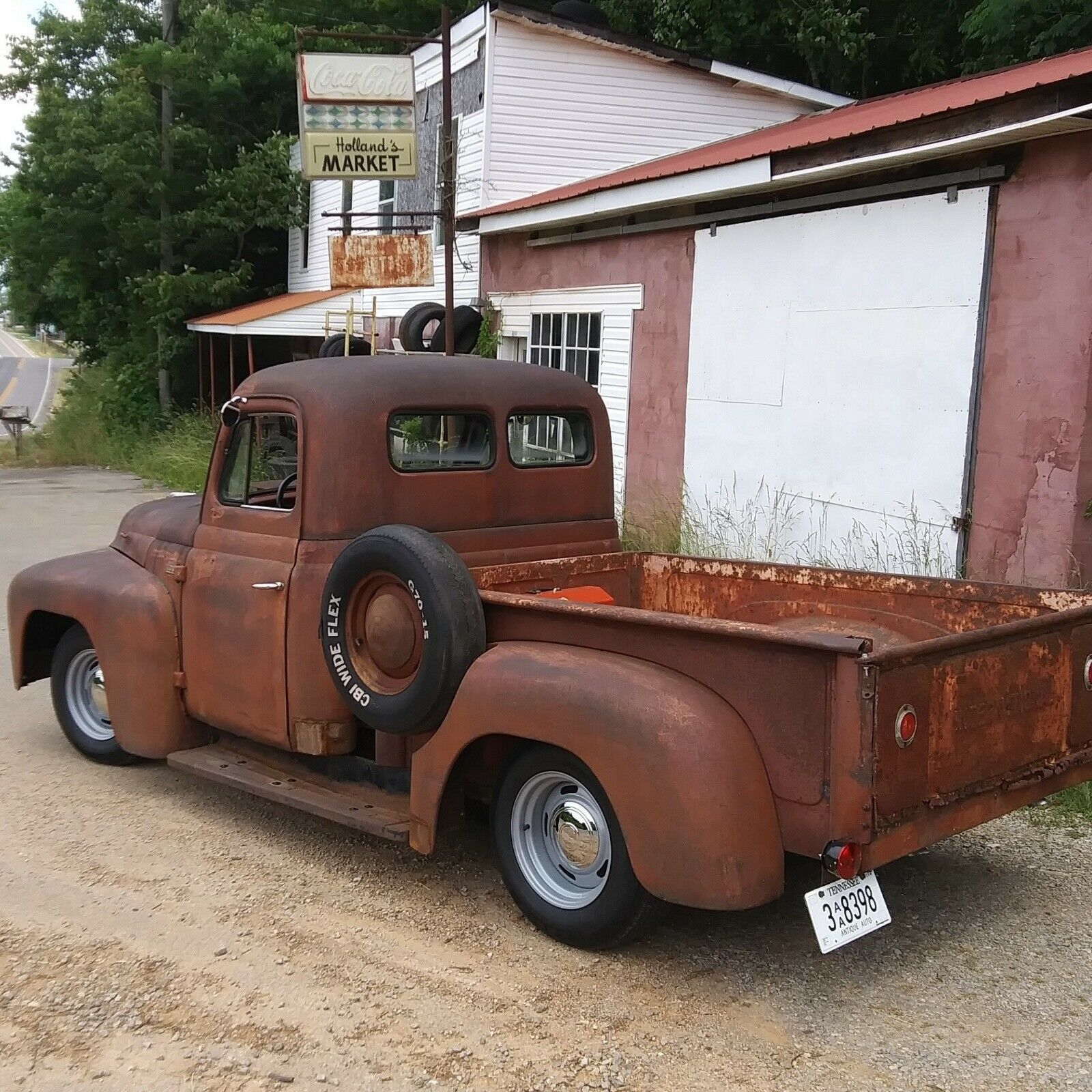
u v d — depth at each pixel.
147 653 5.15
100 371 26.55
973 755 3.52
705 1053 3.29
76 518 14.15
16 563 10.95
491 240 13.73
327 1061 3.22
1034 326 6.85
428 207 15.77
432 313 13.44
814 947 3.96
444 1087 3.11
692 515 9.84
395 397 4.62
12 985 3.61
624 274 10.98
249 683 4.76
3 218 23.11
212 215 21.72
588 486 5.41
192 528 5.14
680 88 15.01
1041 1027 3.46
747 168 8.55
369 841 4.89
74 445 22.69
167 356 22.67
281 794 4.54
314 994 3.59
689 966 3.81
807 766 3.28
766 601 5.10
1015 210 6.92
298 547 4.55
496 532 4.99
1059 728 3.88
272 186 21.70
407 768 4.44
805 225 8.54
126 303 24.23
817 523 8.59
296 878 4.48
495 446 4.98
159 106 22.61
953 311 7.38
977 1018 3.52
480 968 3.77
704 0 18.56
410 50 12.17
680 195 9.34
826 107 15.62
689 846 3.32
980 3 16.23
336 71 11.88
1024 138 6.70
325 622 4.31
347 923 4.09
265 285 24.30
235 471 4.94
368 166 12.05
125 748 5.32
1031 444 6.91
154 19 23.66
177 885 4.39
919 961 3.88
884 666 3.16
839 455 8.35
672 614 3.66
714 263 9.61
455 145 12.89
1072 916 4.23
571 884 3.93
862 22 18.70
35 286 24.66
